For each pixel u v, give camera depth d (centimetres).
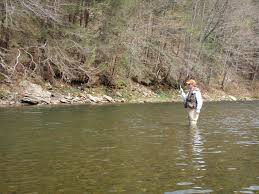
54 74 2633
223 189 650
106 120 1559
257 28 4578
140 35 3173
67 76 2677
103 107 2177
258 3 4622
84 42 2720
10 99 2208
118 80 3033
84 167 787
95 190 640
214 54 3984
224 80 4169
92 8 2800
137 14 3206
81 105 2270
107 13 2923
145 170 766
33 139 1098
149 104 2544
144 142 1070
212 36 4003
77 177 714
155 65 3409
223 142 1088
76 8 2850
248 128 1398
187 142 1080
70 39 2639
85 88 2780
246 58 4431
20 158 865
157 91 3300
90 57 2792
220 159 867
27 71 2473
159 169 773
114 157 878
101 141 1077
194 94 1438
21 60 2545
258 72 4956
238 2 4125
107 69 2962
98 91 2833
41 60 2634
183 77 3550
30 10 2386
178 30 3581
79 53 2808
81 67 2745
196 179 705
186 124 1478
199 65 3625
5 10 2312
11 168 778
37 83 2533
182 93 1468
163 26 3403
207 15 3922
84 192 630
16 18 2462
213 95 3772
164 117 1714
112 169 771
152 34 3369
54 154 906
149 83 3353
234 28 4206
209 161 847
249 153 935
